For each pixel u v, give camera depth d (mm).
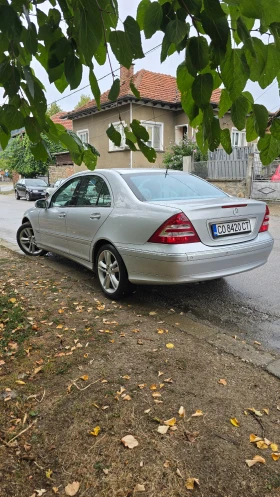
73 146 2039
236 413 2461
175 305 4426
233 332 3754
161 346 3346
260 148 1581
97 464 2047
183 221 3699
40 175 30375
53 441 2215
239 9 1171
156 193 4402
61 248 5652
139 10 1360
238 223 4105
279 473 1999
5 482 1953
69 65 1515
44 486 1930
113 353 3215
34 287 5031
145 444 2180
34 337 3535
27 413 2457
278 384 2799
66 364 3039
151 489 1900
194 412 2459
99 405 2523
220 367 3012
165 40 1328
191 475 1979
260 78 1401
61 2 1382
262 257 4387
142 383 2771
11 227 11047
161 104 19719
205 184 4977
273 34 1243
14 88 1588
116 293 4438
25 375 2896
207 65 1377
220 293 4867
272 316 4156
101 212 4590
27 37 1414
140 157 19844
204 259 3762
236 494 1881
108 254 4520
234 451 2145
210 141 1514
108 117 20516
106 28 1351
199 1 1198
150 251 3850
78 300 4531
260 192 15930
